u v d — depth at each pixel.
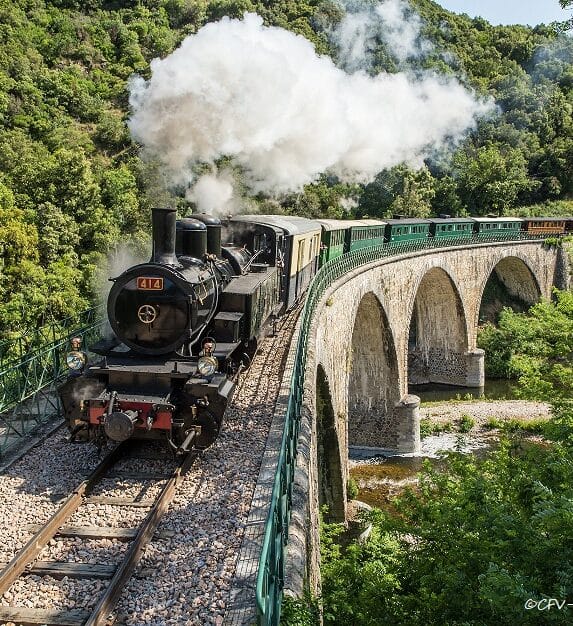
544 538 6.44
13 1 65.75
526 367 11.70
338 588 8.88
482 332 46.34
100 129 48.62
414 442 28.45
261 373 12.37
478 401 35.97
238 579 5.75
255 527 6.66
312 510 8.65
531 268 49.31
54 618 5.45
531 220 51.25
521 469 9.34
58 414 10.86
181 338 9.44
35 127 46.75
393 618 7.88
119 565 6.21
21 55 55.97
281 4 67.81
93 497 7.66
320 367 14.59
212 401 8.68
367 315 27.98
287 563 6.04
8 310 25.70
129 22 69.62
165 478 8.26
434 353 41.88
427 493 10.43
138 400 8.51
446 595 7.18
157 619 5.34
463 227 43.19
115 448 8.95
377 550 9.28
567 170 72.62
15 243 27.97
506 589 5.59
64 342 12.40
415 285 32.75
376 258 27.88
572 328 12.20
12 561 6.08
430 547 8.41
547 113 77.62
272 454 8.50
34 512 7.26
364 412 29.06
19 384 10.55
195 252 11.19
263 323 13.34
